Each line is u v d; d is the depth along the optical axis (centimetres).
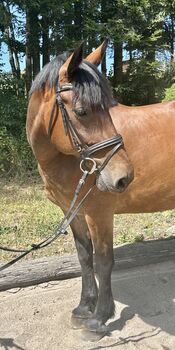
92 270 315
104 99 222
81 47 213
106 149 223
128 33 1106
